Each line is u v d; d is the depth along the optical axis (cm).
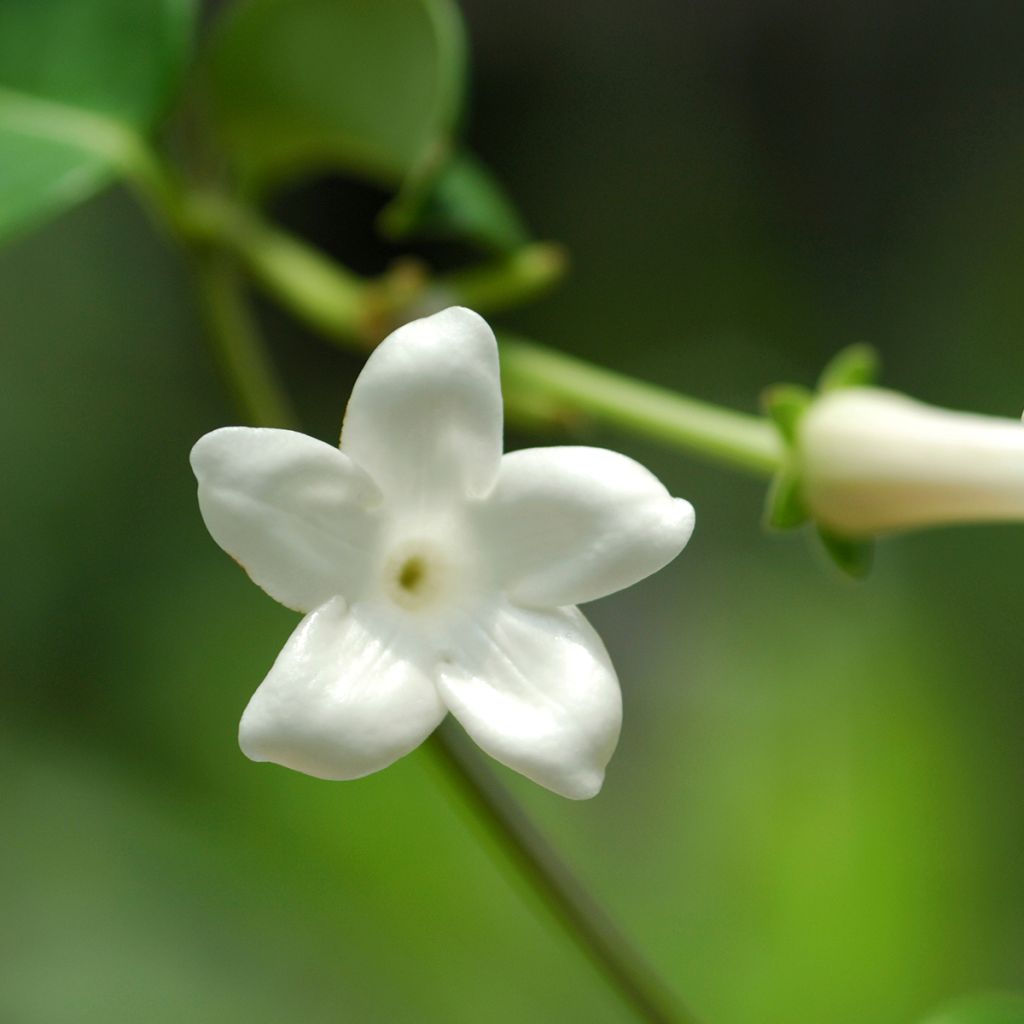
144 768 62
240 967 56
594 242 84
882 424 41
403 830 56
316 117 43
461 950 55
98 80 42
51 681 67
